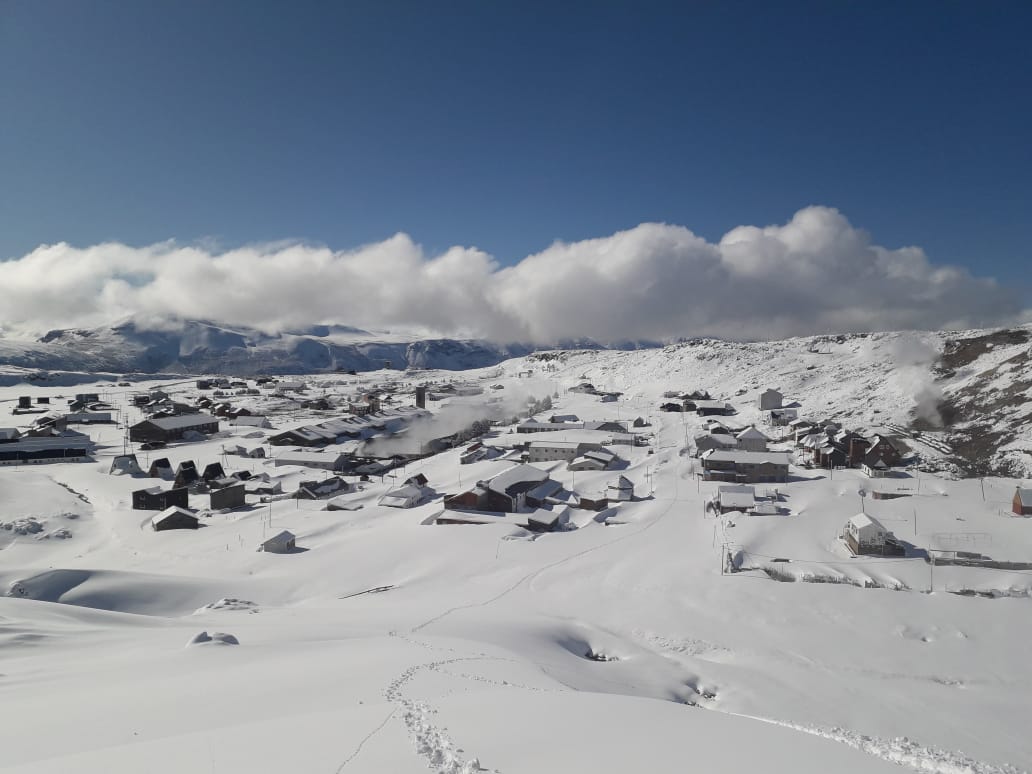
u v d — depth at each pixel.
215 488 93.44
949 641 41.81
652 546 62.59
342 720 19.42
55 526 76.62
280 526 75.94
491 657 33.06
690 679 38.00
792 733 21.14
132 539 72.56
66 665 31.25
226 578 58.94
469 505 78.12
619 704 23.58
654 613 47.97
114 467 106.19
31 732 20.09
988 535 60.09
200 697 23.52
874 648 41.38
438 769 15.71
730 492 74.69
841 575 52.31
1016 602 45.97
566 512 76.19
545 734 18.70
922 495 73.56
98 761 16.31
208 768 15.59
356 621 44.28
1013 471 81.19
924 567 53.28
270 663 29.80
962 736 31.09
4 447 113.62
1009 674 37.88
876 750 27.42
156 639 37.56
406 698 22.34
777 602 48.00
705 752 17.91
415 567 60.72
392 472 107.81
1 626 38.12
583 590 53.22
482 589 54.72
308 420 166.88
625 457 106.06
